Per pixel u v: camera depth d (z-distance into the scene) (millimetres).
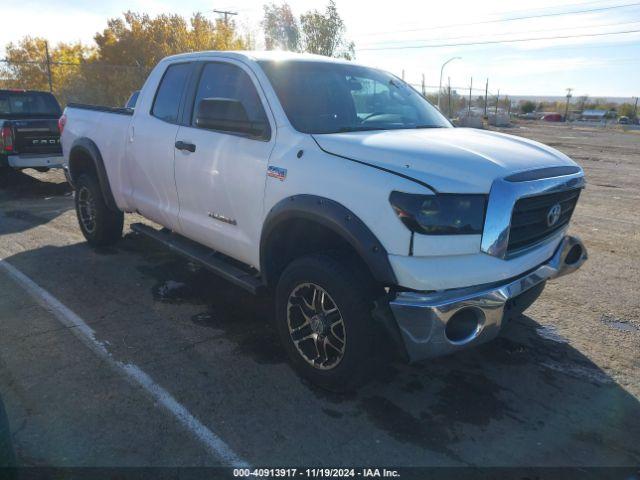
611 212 9273
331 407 3271
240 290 5133
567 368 3797
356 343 3113
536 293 3490
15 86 29109
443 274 2855
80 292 4984
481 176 2910
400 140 3311
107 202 5781
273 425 3080
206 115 3857
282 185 3459
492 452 2900
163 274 5520
